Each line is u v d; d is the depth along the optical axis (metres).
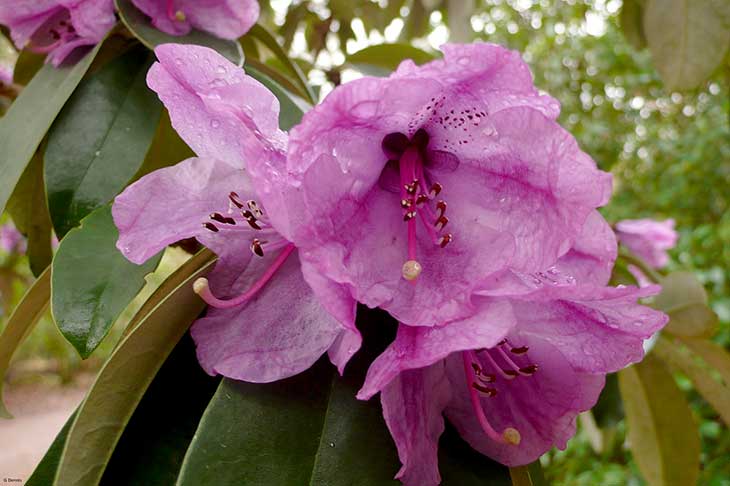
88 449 0.16
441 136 0.16
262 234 0.16
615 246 0.17
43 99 0.24
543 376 0.17
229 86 0.15
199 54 0.15
